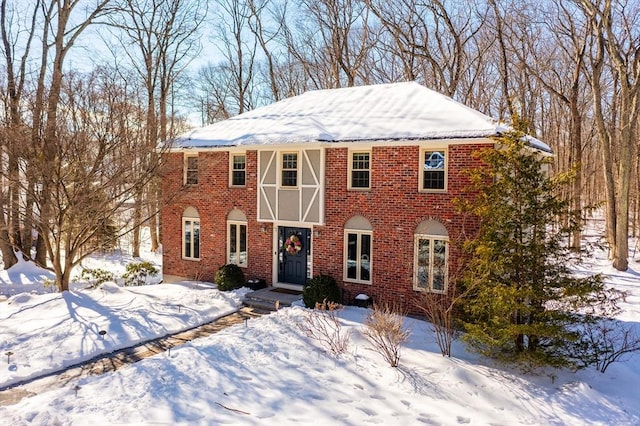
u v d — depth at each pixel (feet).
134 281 69.00
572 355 33.27
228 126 64.90
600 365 35.70
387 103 56.54
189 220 64.23
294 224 55.42
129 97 59.77
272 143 52.85
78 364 35.37
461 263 41.19
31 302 51.78
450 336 37.06
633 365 36.35
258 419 26.27
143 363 34.14
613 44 72.64
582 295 31.63
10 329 42.39
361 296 50.03
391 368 33.81
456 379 31.94
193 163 63.87
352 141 49.55
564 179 33.19
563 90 98.07
